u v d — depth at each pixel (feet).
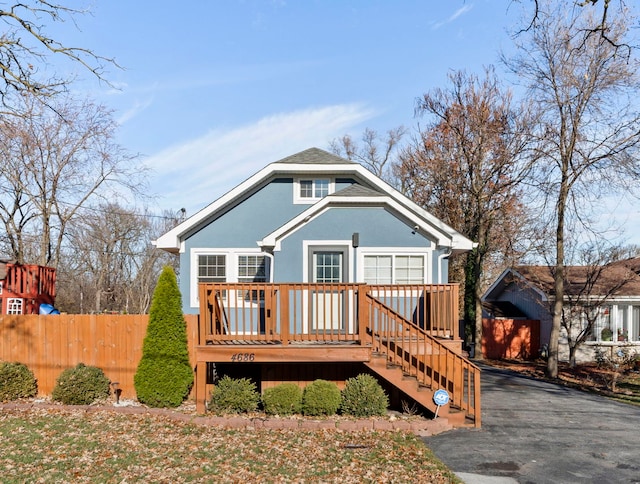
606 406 42.68
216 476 24.40
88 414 36.37
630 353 74.79
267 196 54.34
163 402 38.60
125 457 26.89
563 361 77.92
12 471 24.30
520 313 90.33
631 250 80.84
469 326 89.66
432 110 95.45
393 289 40.42
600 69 55.47
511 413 38.93
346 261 45.11
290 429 33.17
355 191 46.06
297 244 45.19
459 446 30.22
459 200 94.89
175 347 39.55
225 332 42.22
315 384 36.42
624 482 24.62
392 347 37.93
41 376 43.37
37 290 64.85
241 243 53.67
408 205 50.83
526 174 75.05
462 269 110.63
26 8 37.93
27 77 40.01
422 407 37.96
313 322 43.39
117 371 43.27
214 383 41.50
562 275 62.49
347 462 26.73
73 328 43.57
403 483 23.90
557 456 28.50
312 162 53.72
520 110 99.55
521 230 85.92
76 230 94.43
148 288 150.20
